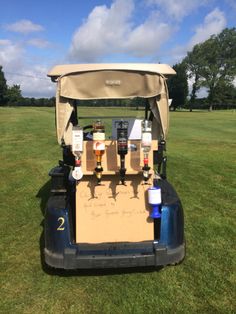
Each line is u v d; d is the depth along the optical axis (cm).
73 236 222
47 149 763
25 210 361
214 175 500
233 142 889
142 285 219
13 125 1305
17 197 406
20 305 203
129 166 216
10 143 860
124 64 232
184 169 543
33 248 274
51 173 246
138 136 245
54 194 243
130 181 219
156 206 216
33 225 321
